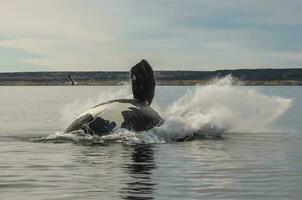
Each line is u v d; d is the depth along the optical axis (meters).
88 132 40.59
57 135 42.00
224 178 26.56
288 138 44.62
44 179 26.02
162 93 166.38
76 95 167.75
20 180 25.77
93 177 26.53
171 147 37.66
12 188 24.06
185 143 40.12
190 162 31.39
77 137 40.53
